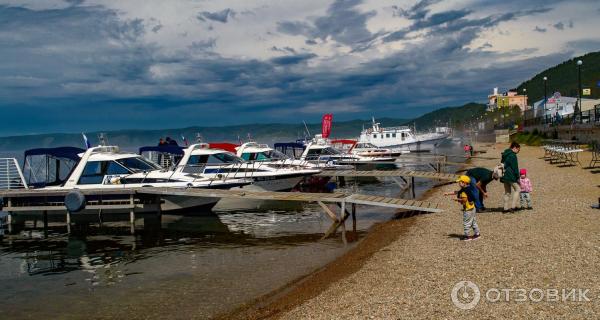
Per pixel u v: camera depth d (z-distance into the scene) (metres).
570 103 87.56
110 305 9.63
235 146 31.31
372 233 14.96
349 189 30.28
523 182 13.88
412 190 26.78
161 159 26.98
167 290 10.42
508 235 10.95
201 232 17.53
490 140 101.44
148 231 18.23
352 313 7.20
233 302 9.25
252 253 13.70
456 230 12.76
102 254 14.68
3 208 19.83
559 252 9.02
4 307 9.81
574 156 30.83
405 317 6.64
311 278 10.36
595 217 11.91
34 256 14.67
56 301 10.09
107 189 19.67
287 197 17.75
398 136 61.84
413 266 9.55
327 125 47.59
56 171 22.19
